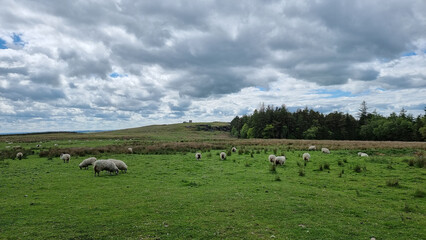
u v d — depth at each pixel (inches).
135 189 541.6
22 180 635.5
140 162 997.8
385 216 378.6
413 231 323.9
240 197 474.9
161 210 398.3
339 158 1054.4
